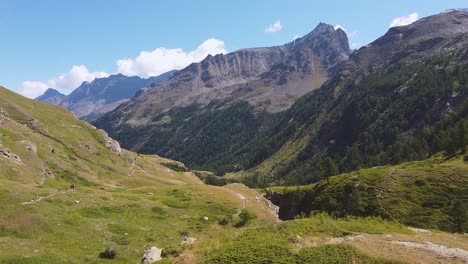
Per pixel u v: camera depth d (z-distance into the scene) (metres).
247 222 74.94
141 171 150.50
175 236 60.06
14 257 36.84
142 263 30.97
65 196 64.19
